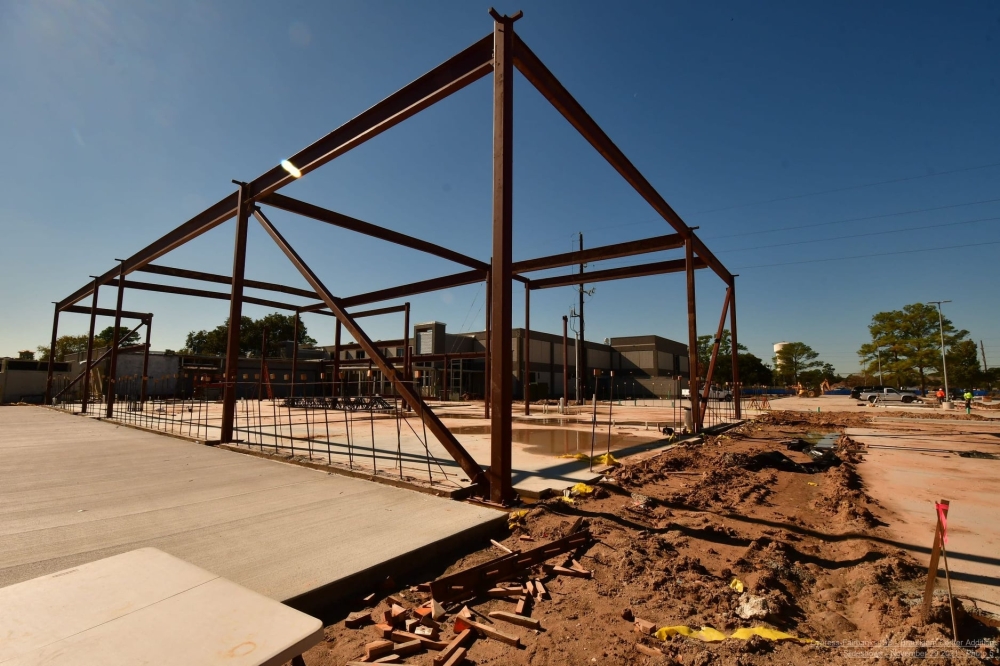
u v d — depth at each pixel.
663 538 5.24
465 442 12.41
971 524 5.79
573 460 9.69
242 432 14.16
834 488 7.75
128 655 1.74
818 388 69.44
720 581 4.18
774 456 10.44
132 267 20.11
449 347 46.41
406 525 5.12
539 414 24.31
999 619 3.43
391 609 3.42
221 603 2.12
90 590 2.20
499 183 6.71
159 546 4.45
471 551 4.86
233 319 11.84
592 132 9.75
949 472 9.14
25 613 1.98
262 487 6.93
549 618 3.54
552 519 5.77
